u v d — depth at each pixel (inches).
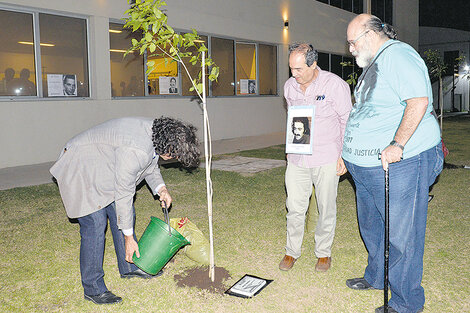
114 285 128.6
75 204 110.3
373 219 120.4
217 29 485.1
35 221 190.4
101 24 375.9
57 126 353.7
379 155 106.0
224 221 190.4
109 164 110.7
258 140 505.0
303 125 128.4
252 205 216.5
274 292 123.8
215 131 500.1
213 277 130.6
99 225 114.3
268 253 152.6
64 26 358.6
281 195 237.5
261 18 546.6
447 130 636.1
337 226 181.3
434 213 199.2
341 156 120.6
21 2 325.4
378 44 104.7
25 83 337.7
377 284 123.1
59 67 357.4
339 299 119.4
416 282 110.0
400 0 933.2
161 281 131.0
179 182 270.8
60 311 114.2
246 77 542.3
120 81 400.8
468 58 1205.7
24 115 333.7
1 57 323.9
